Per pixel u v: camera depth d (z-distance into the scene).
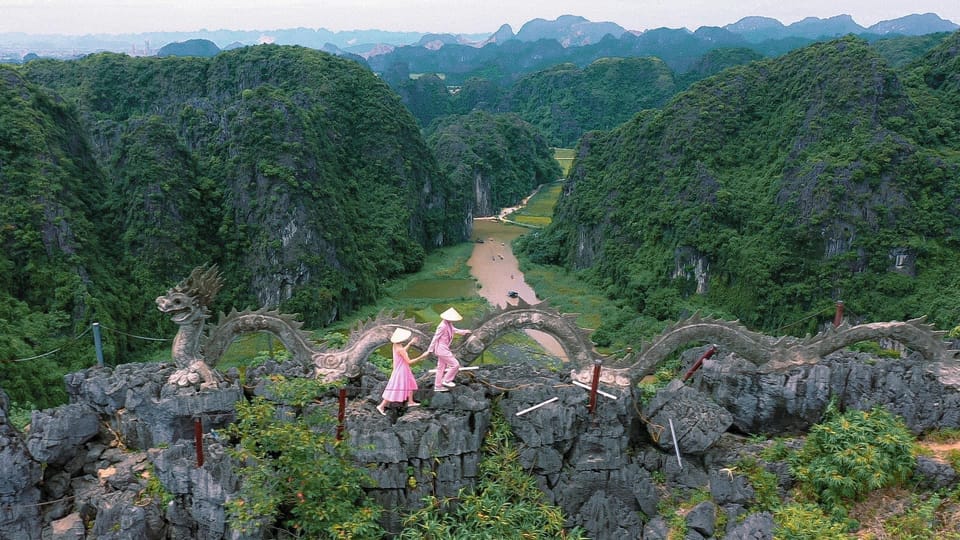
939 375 15.24
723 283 79.31
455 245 117.38
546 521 13.72
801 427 15.38
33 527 13.88
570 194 112.38
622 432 14.38
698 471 14.80
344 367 15.23
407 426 13.72
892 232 71.00
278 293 77.94
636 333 71.62
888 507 13.79
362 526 12.92
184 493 13.55
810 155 80.38
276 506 13.13
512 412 14.33
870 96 80.31
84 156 78.25
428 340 15.44
